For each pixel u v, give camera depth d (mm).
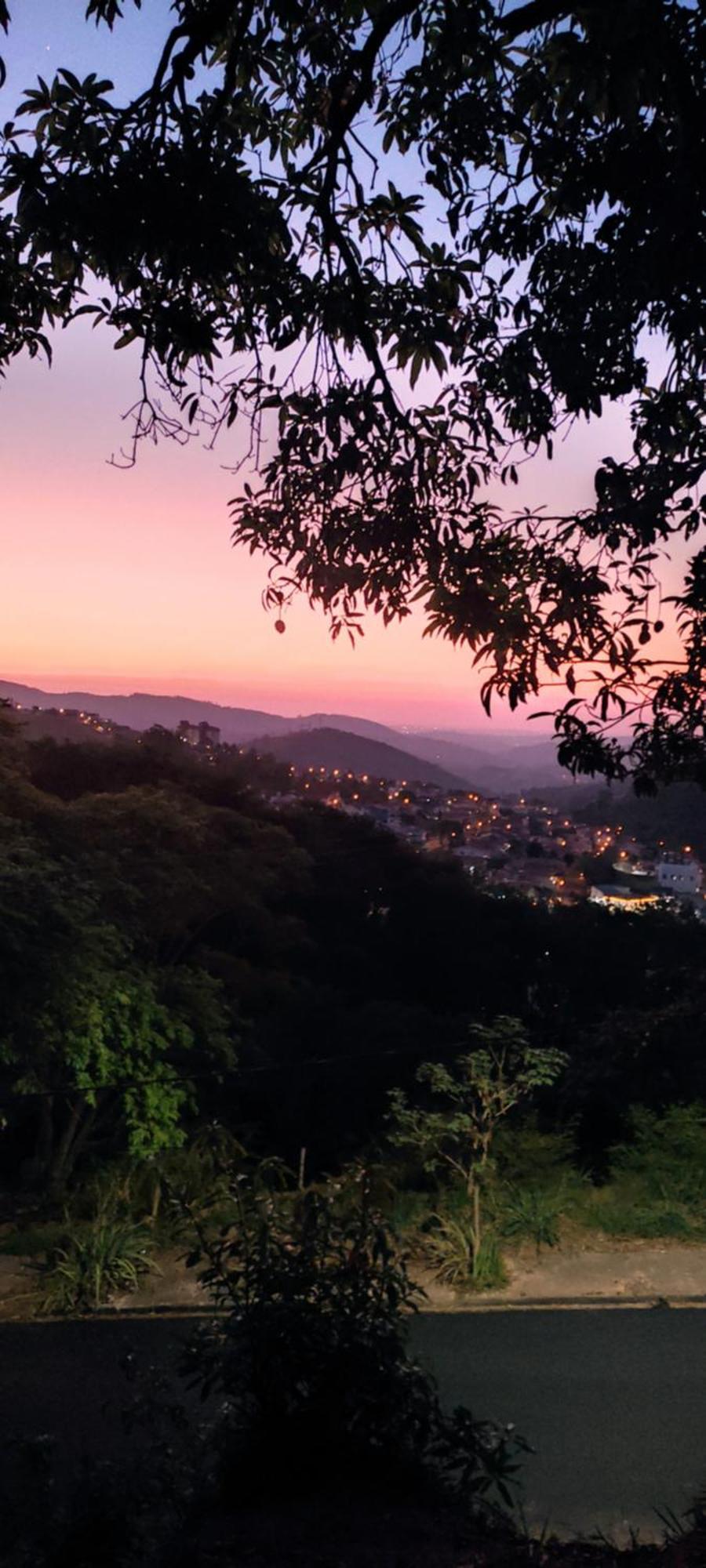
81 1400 7914
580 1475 6891
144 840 25156
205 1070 17656
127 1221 10531
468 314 4543
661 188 3529
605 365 4211
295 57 4395
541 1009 40156
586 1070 14992
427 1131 10820
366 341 4383
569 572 3885
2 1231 11820
